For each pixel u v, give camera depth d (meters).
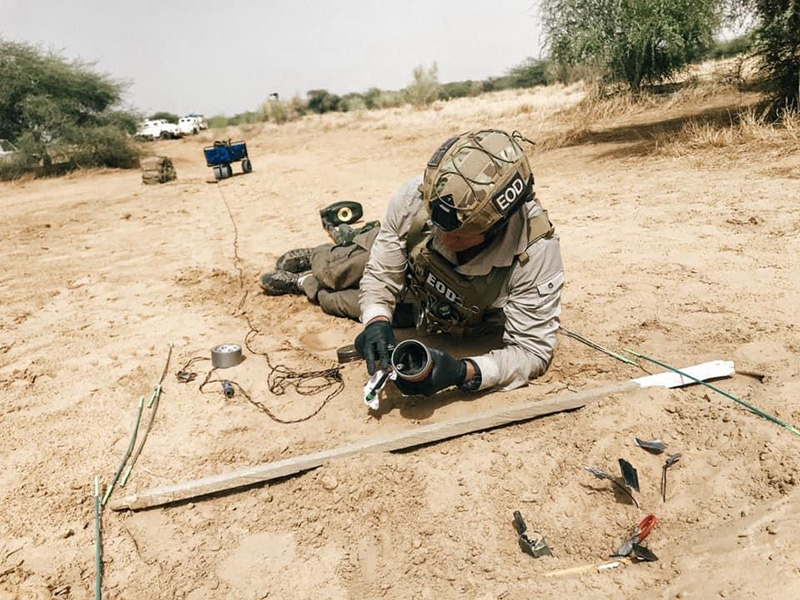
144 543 2.65
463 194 2.75
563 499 2.63
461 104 32.41
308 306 4.98
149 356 4.28
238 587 2.40
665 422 2.93
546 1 17.22
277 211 9.43
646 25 16.09
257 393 3.68
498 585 2.25
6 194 17.12
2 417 3.64
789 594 1.90
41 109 21.53
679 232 5.82
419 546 2.49
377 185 10.80
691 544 2.28
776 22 9.30
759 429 2.74
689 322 4.05
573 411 3.18
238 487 2.88
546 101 23.64
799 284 4.41
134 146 24.45
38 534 2.71
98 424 3.49
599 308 4.41
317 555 2.52
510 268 3.23
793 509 2.30
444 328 3.71
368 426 3.25
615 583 2.16
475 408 3.28
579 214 6.95
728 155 8.32
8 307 5.66
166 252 7.36
